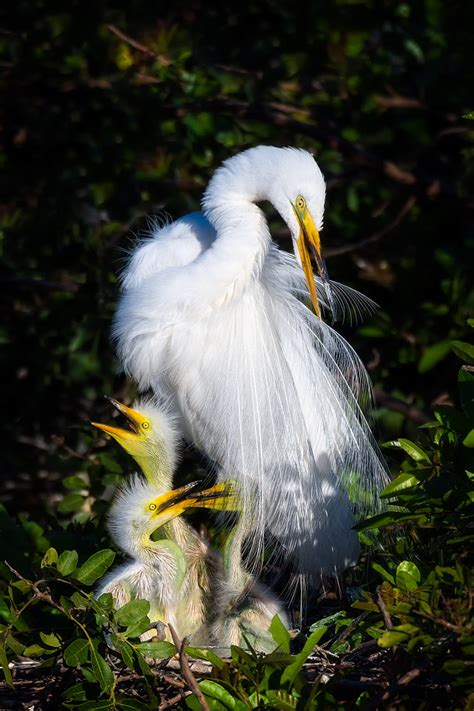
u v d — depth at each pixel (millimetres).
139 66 13305
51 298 13297
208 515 10797
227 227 9648
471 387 7574
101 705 6953
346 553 9930
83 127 13719
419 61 13219
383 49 13281
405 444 7418
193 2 13883
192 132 12828
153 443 9055
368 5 13211
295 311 10398
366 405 11047
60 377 13195
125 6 13609
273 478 9781
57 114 13648
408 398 12688
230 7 13797
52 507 12594
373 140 13164
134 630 7234
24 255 13617
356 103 13250
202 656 7141
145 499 8672
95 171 13312
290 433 9805
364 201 13094
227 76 13180
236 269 9508
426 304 12508
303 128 12906
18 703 7625
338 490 9930
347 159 13000
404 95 13414
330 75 13336
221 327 9672
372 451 10273
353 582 9969
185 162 13125
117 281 12336
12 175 13945
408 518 7293
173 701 7137
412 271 12781
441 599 6605
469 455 7320
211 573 9062
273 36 13750
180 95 12992
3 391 13742
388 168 12875
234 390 9781
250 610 8883
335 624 8648
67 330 13203
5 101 13742
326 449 9969
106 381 12898
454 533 7484
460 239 13008
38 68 13578
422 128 13227
